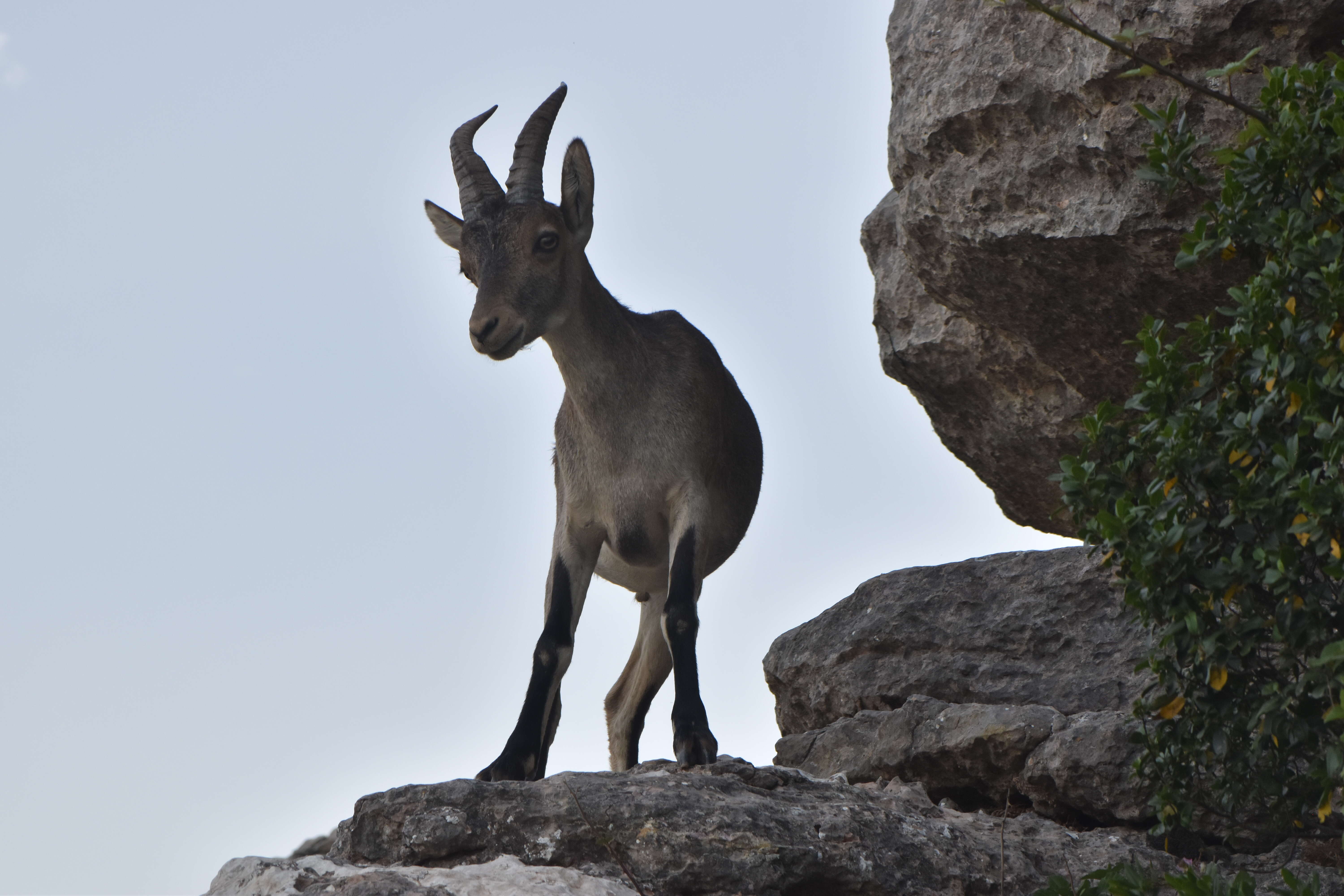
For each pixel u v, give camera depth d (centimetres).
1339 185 1055
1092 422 1190
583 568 1745
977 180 1642
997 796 1627
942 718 1670
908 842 1242
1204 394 1112
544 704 1616
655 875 1141
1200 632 1078
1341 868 1316
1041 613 1767
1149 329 1177
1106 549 1172
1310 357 1020
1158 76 1470
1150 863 1296
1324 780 1037
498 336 1622
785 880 1153
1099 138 1522
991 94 1600
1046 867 1326
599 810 1179
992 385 1966
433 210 1808
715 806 1184
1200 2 1412
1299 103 1139
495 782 1262
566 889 1069
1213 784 1257
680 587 1642
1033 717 1603
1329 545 949
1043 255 1628
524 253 1658
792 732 1992
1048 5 1493
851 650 1866
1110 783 1495
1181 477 1075
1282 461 992
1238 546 1052
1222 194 1148
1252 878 1362
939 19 1695
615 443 1711
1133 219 1520
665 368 1742
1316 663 912
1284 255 1077
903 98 1728
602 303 1731
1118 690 1653
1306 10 1376
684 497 1703
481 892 1064
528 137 1731
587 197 1720
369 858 1223
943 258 1756
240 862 1175
